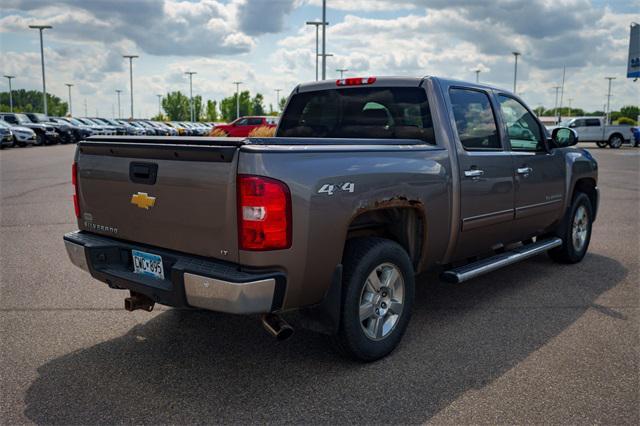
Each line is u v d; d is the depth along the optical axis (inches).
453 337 170.4
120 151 145.4
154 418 123.6
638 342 166.9
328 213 132.6
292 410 127.0
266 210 122.3
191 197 131.1
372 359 151.1
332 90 200.1
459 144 176.1
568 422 122.6
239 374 145.0
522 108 219.5
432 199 163.3
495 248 205.8
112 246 150.6
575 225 255.8
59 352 158.4
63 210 402.3
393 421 122.6
